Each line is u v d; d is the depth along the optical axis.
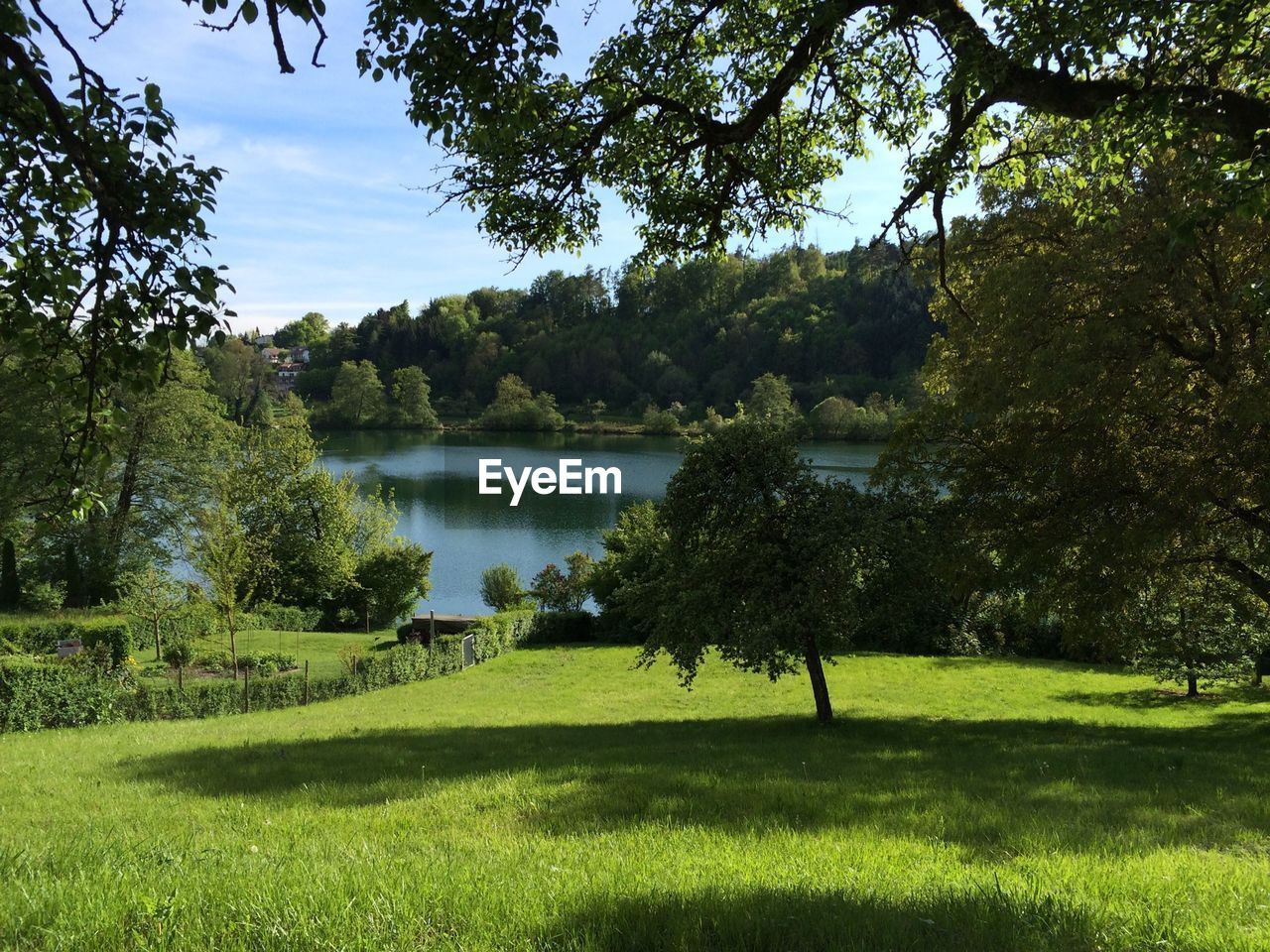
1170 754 11.23
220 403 41.34
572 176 9.45
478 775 8.96
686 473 15.38
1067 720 16.81
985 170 10.30
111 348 5.36
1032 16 6.88
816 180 11.74
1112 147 8.61
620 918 3.54
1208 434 11.96
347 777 9.09
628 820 6.59
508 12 5.73
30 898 3.59
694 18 9.33
